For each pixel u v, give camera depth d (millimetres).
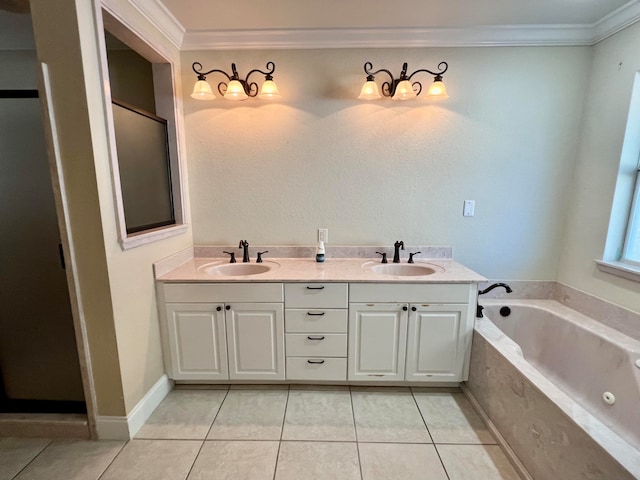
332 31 2002
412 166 2197
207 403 1847
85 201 1363
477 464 1439
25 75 2160
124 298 1539
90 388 1522
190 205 2264
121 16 1475
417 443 1554
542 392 1259
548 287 2307
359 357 1912
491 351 1657
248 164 2211
